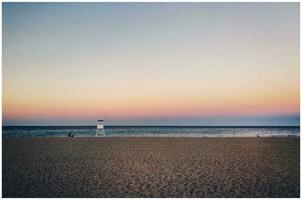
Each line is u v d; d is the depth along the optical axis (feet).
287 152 48.78
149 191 27.86
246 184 29.89
